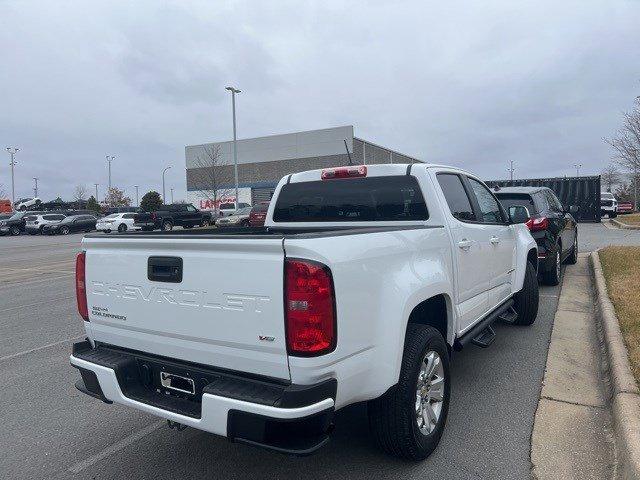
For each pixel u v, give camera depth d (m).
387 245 3.08
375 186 4.33
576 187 26.30
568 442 3.60
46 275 14.04
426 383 3.46
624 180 67.50
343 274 2.67
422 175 4.08
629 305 6.39
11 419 4.33
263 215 24.36
